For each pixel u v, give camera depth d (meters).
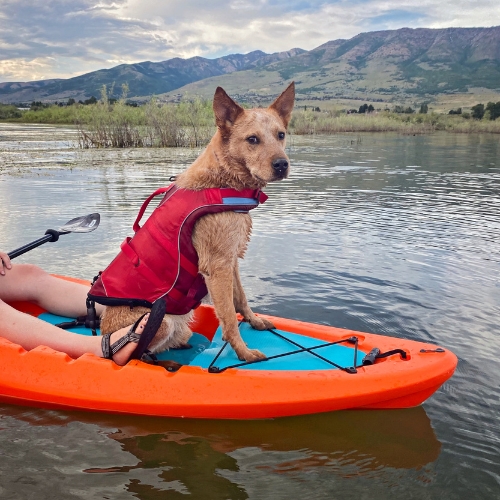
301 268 1.96
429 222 2.79
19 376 1.12
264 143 1.18
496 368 1.24
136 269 1.18
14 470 0.89
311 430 1.04
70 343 1.18
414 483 0.88
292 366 1.16
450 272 1.93
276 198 3.51
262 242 2.34
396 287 1.77
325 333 1.31
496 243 2.36
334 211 3.07
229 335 1.20
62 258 2.03
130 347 1.12
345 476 0.90
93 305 1.35
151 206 3.04
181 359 1.24
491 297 1.68
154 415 1.08
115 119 7.83
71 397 1.08
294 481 0.88
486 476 0.89
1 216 2.73
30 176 4.35
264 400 1.05
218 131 1.22
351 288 1.75
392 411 1.11
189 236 1.15
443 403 1.11
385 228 2.64
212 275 1.18
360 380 1.08
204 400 1.06
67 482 0.86
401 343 1.22
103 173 4.59
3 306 1.21
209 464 0.92
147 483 0.86
